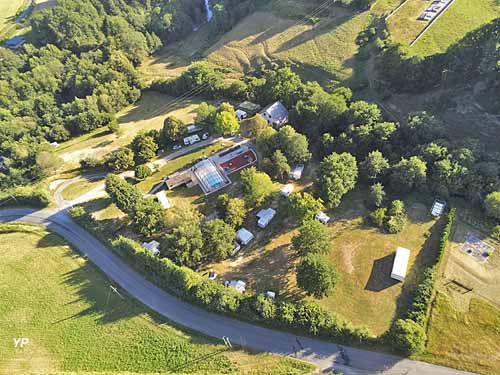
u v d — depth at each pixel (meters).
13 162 125.12
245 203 95.31
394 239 84.44
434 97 111.56
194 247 85.19
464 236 82.06
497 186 83.88
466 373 63.09
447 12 134.00
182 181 108.56
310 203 87.19
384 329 69.69
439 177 87.81
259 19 176.50
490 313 69.31
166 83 158.50
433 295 72.69
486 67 102.19
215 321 75.19
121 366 70.94
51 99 158.38
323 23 157.50
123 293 83.31
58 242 97.94
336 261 82.12
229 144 122.94
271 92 131.50
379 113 106.62
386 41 131.38
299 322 69.31
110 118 145.38
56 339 76.62
